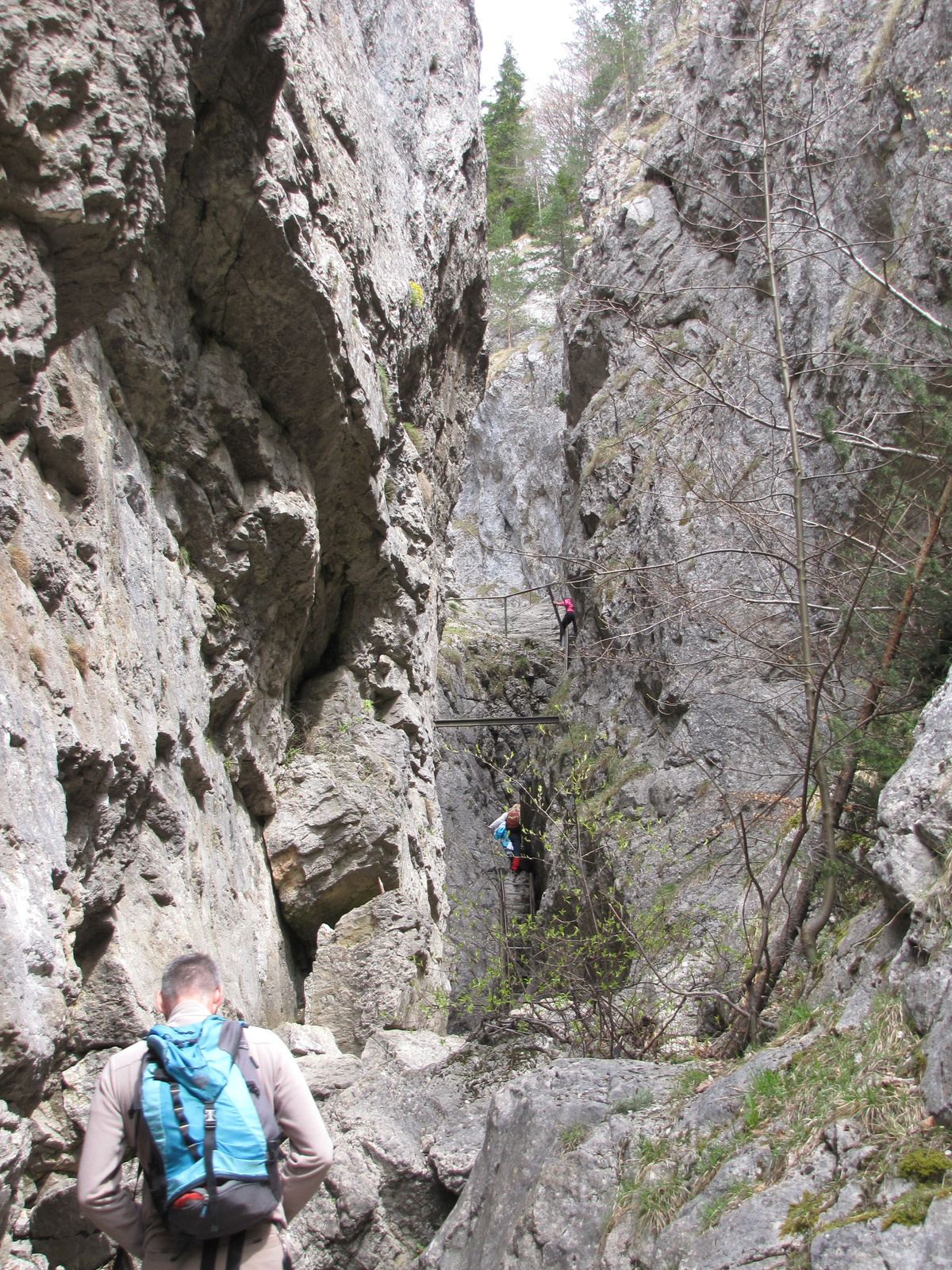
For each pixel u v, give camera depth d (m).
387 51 11.58
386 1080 5.97
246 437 7.36
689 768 12.70
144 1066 2.55
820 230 6.97
